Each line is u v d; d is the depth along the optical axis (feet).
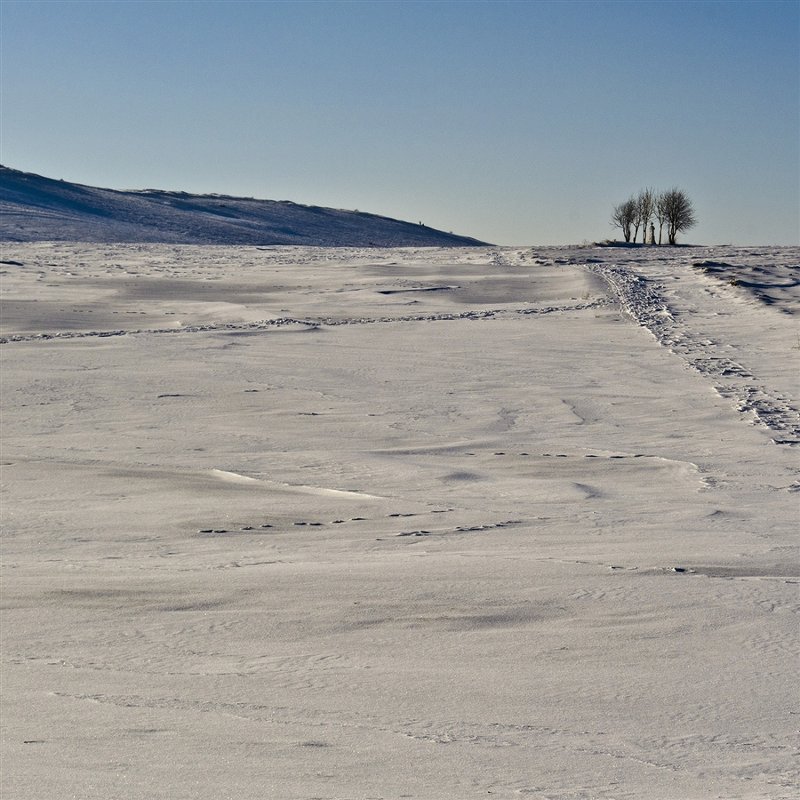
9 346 75.82
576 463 37.76
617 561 22.13
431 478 34.96
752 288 107.04
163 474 36.32
